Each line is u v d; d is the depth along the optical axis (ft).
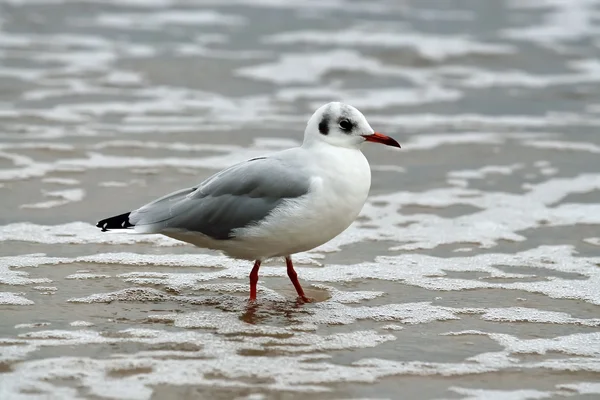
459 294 37.96
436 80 78.28
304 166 35.83
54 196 49.67
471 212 49.42
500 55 84.02
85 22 92.48
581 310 36.24
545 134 64.69
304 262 41.93
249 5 100.22
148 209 37.06
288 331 33.73
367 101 72.59
